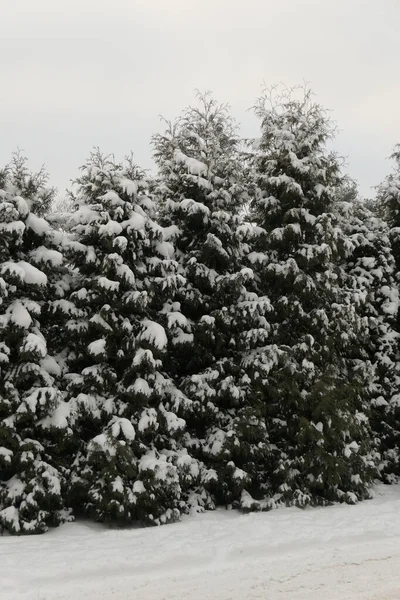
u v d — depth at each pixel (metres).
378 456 14.24
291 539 8.43
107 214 11.10
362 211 16.91
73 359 11.28
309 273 13.31
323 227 12.77
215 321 12.18
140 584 6.48
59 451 10.01
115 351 11.14
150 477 10.12
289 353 12.34
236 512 11.50
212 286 12.33
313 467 11.91
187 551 7.66
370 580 6.63
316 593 6.17
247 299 12.52
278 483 12.11
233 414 12.23
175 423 10.86
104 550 7.72
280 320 13.16
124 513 9.91
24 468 9.54
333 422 12.12
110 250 11.05
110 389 11.03
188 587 6.38
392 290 15.64
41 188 11.13
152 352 11.00
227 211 13.18
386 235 16.22
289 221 13.37
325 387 12.19
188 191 13.19
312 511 11.12
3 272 9.74
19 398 9.84
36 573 6.70
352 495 12.03
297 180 13.60
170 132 13.76
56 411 9.90
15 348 10.20
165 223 13.30
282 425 12.41
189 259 12.76
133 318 11.44
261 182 13.75
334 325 13.05
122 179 11.47
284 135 13.54
